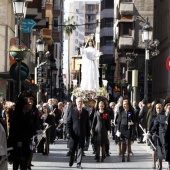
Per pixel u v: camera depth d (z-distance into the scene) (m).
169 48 116.88
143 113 61.81
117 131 43.44
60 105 67.81
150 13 135.00
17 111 28.95
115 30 169.38
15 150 28.56
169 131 32.38
